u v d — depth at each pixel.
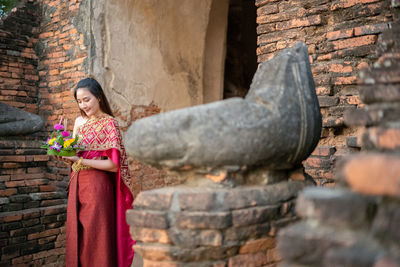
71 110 5.19
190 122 1.54
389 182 1.00
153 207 1.60
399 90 1.19
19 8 5.54
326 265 1.01
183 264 1.54
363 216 1.04
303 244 1.09
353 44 2.84
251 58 8.12
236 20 7.92
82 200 2.80
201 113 1.54
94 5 4.91
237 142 1.52
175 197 1.57
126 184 2.90
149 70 5.50
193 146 1.53
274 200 1.64
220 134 1.52
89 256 2.75
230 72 7.91
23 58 5.51
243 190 1.58
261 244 1.61
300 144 1.67
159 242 1.57
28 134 4.70
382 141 1.16
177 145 1.55
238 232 1.54
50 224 4.11
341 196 1.09
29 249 3.92
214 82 6.46
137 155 1.63
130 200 2.94
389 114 1.21
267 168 1.70
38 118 4.78
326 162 2.80
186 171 1.66
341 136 2.90
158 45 5.60
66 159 2.81
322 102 2.93
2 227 3.72
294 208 1.72
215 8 6.10
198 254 1.52
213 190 1.56
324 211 1.09
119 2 5.06
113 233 2.84
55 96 5.41
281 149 1.62
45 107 5.52
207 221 1.49
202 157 1.54
